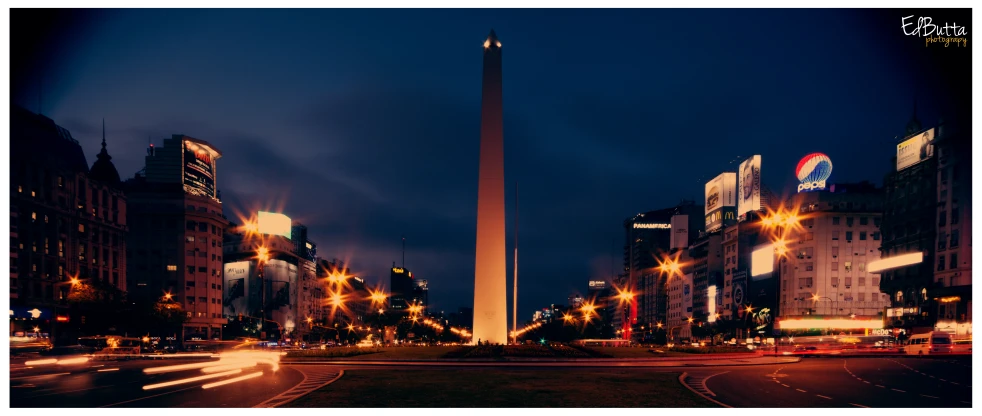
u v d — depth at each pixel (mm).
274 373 41625
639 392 29750
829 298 159750
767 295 174750
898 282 125000
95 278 114938
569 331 198250
